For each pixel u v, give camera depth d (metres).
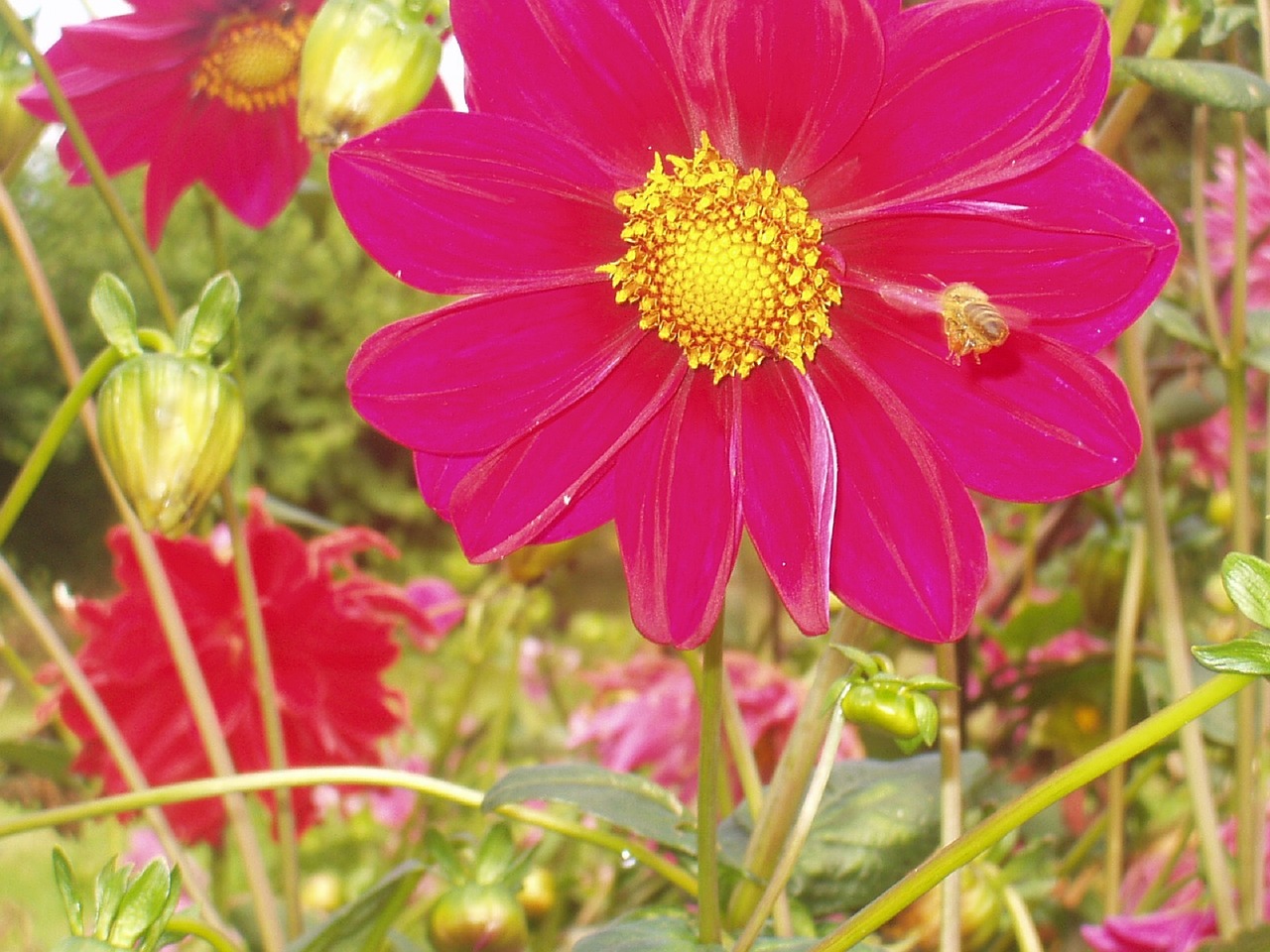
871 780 0.32
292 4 0.32
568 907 0.48
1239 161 0.33
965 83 0.22
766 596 0.52
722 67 0.24
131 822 0.40
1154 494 0.34
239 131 0.34
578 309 0.25
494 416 0.24
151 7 0.32
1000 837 0.20
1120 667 0.36
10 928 0.44
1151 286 0.22
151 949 0.23
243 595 0.33
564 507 0.23
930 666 0.45
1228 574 0.19
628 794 0.28
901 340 0.24
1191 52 0.35
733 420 0.25
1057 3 0.21
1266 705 0.38
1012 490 0.23
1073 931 0.41
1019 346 0.23
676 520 0.24
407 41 0.26
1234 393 0.33
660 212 0.24
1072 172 0.22
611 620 0.68
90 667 0.38
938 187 0.23
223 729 0.38
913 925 0.33
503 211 0.24
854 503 0.24
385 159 0.23
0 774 0.42
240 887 0.58
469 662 0.44
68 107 0.29
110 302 0.26
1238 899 0.35
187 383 0.25
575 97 0.24
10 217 0.31
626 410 0.25
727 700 0.31
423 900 0.40
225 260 0.36
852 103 0.23
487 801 0.27
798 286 0.24
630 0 0.23
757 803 0.31
